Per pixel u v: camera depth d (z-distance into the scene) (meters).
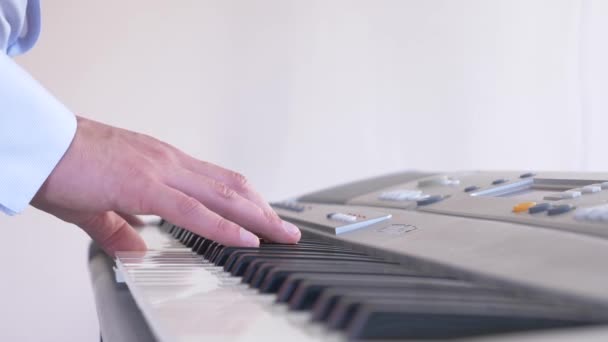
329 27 1.79
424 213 0.61
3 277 1.69
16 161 0.58
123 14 1.70
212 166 0.64
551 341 0.19
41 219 1.69
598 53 1.81
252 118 1.77
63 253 1.71
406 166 1.84
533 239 0.39
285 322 0.29
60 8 1.67
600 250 0.34
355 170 1.82
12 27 0.78
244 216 0.58
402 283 0.33
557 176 0.68
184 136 1.74
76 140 0.60
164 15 1.72
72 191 0.59
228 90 1.76
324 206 0.86
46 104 0.59
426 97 1.84
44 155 0.58
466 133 1.85
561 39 1.85
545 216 0.48
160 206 0.57
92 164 0.59
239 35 1.75
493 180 0.74
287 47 1.78
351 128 1.81
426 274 0.38
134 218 1.02
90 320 1.73
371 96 1.82
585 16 1.82
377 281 0.33
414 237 0.49
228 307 0.33
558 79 1.85
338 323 0.26
